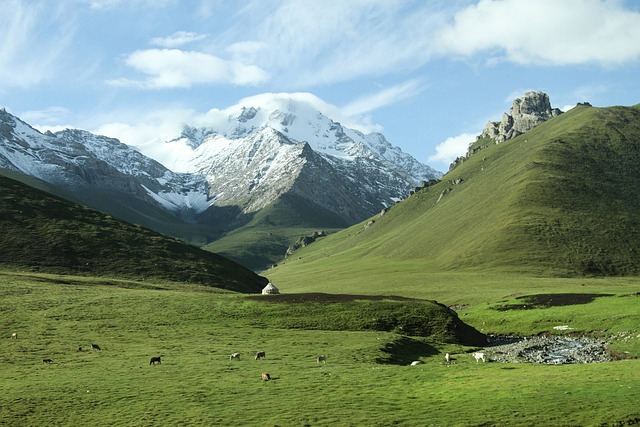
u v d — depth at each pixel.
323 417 49.34
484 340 102.75
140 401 55.41
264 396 56.12
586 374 59.41
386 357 78.38
